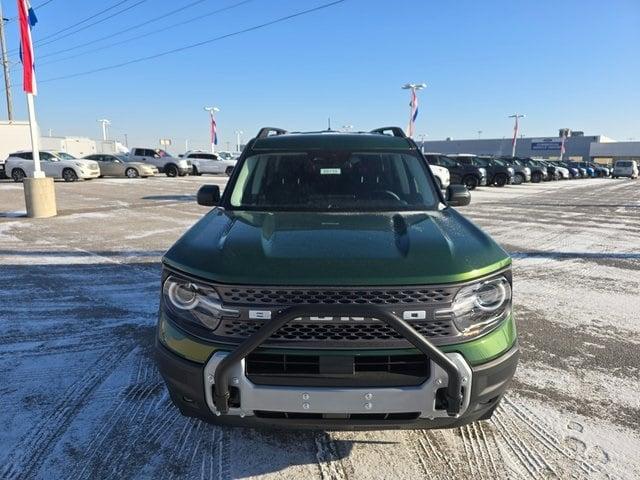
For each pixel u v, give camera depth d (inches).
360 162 147.9
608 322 188.9
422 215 125.1
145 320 187.2
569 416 121.9
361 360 85.8
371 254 92.0
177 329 91.8
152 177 1230.3
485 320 90.7
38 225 420.2
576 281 249.0
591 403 128.3
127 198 665.0
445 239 101.0
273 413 87.4
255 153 152.8
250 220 118.3
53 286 232.2
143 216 483.5
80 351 158.7
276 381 85.1
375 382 84.7
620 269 275.9
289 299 85.1
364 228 109.7
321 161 147.7
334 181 142.1
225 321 86.8
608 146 3548.2
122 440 111.3
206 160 1373.0
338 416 86.7
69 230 395.2
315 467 102.0
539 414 122.6
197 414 94.3
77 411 123.2
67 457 105.3
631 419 120.6
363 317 82.9
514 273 265.3
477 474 99.9
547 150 3759.8
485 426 117.0
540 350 162.1
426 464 103.0
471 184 960.3
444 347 86.1
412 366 86.6
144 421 118.8
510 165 1167.6
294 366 86.2
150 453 106.8
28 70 449.7
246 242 98.4
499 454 106.3
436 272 86.8
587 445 109.7
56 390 133.6
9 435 113.1
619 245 350.0
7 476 99.3
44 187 466.3
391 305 84.4
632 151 3467.0
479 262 92.4
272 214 125.7
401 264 88.3
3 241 346.0
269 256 91.2
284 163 147.8
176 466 102.6
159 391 133.0
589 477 99.1
